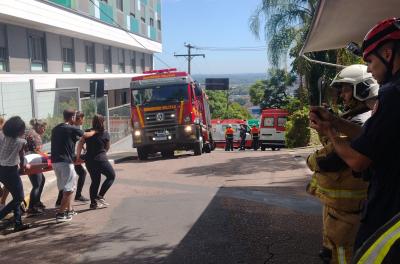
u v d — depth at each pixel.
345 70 3.68
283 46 18.81
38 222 7.44
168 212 7.70
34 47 19.78
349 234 3.64
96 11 24.75
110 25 26.80
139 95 17.25
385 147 2.23
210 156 17.12
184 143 17.17
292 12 18.77
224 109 69.81
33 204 7.90
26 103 13.35
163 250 5.80
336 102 3.86
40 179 8.02
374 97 3.50
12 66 17.92
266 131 27.81
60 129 7.37
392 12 4.33
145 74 17.58
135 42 32.12
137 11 33.00
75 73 23.69
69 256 5.77
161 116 17.08
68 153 7.40
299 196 8.50
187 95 17.06
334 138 2.62
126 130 25.91
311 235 6.11
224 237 6.20
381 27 2.34
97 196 8.20
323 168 3.62
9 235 6.79
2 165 6.82
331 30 4.96
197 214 7.47
